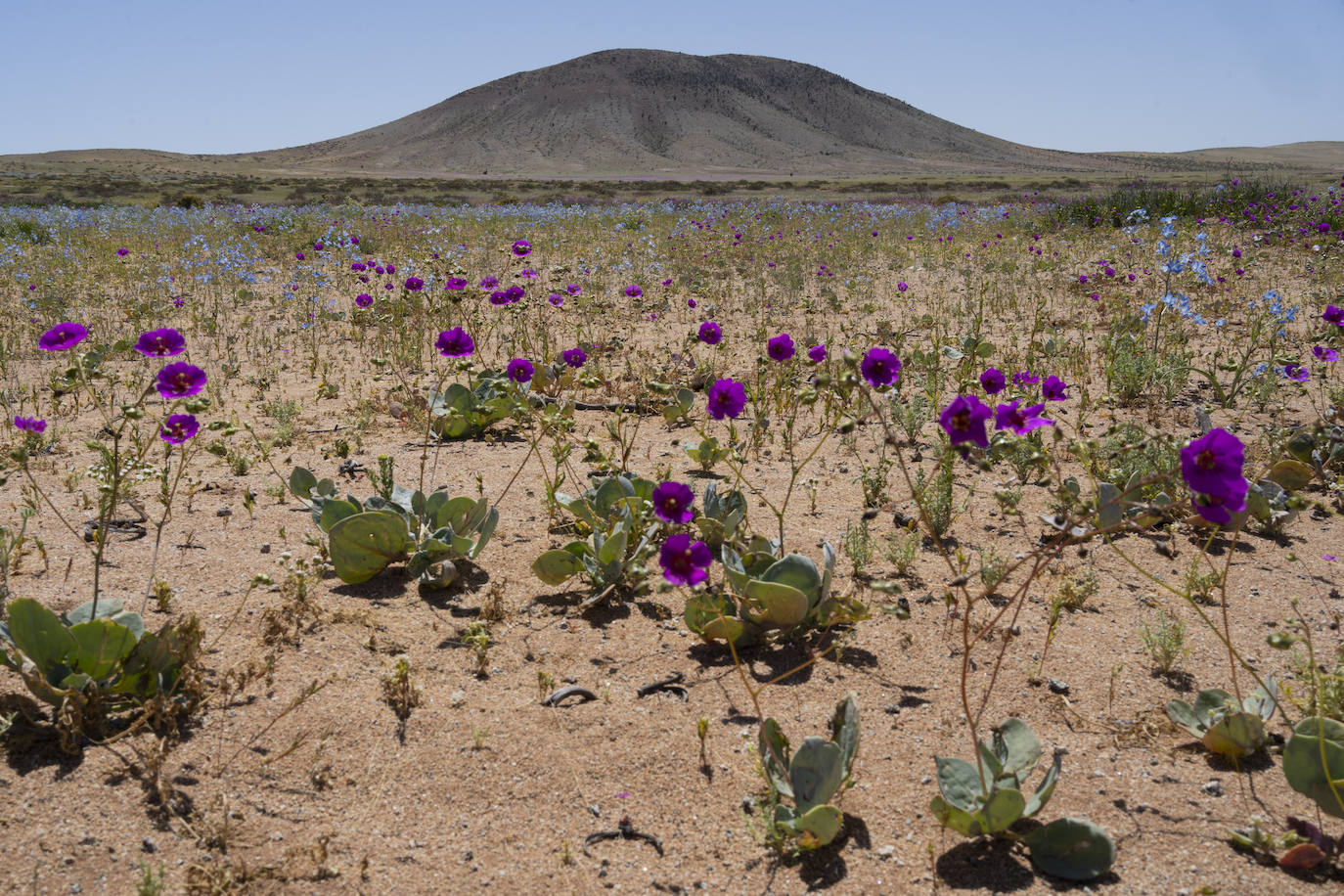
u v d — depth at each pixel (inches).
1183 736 117.3
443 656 134.4
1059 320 399.2
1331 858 95.7
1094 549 170.9
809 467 219.0
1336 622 142.2
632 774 110.7
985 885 93.8
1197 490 96.7
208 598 147.5
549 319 411.8
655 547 161.9
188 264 569.0
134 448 216.8
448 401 238.7
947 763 104.0
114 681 116.5
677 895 93.3
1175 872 94.7
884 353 133.6
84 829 98.3
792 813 101.0
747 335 381.1
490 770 110.7
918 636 140.7
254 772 108.4
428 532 164.4
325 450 225.8
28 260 606.5
